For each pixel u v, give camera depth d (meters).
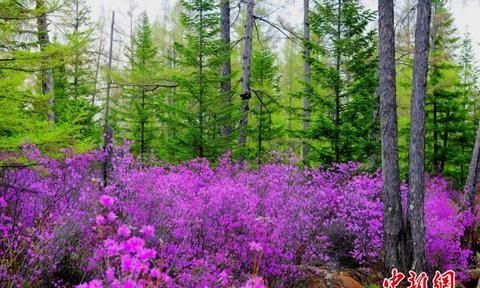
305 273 6.11
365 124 10.92
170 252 4.86
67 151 6.09
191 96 11.46
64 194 5.48
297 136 11.18
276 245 5.66
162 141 13.57
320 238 6.34
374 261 6.88
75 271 4.81
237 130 11.77
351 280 6.27
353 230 7.10
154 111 14.73
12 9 5.46
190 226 5.57
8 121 5.48
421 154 6.64
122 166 6.57
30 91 5.83
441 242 7.16
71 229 4.85
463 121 19.27
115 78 12.24
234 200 6.23
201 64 11.47
